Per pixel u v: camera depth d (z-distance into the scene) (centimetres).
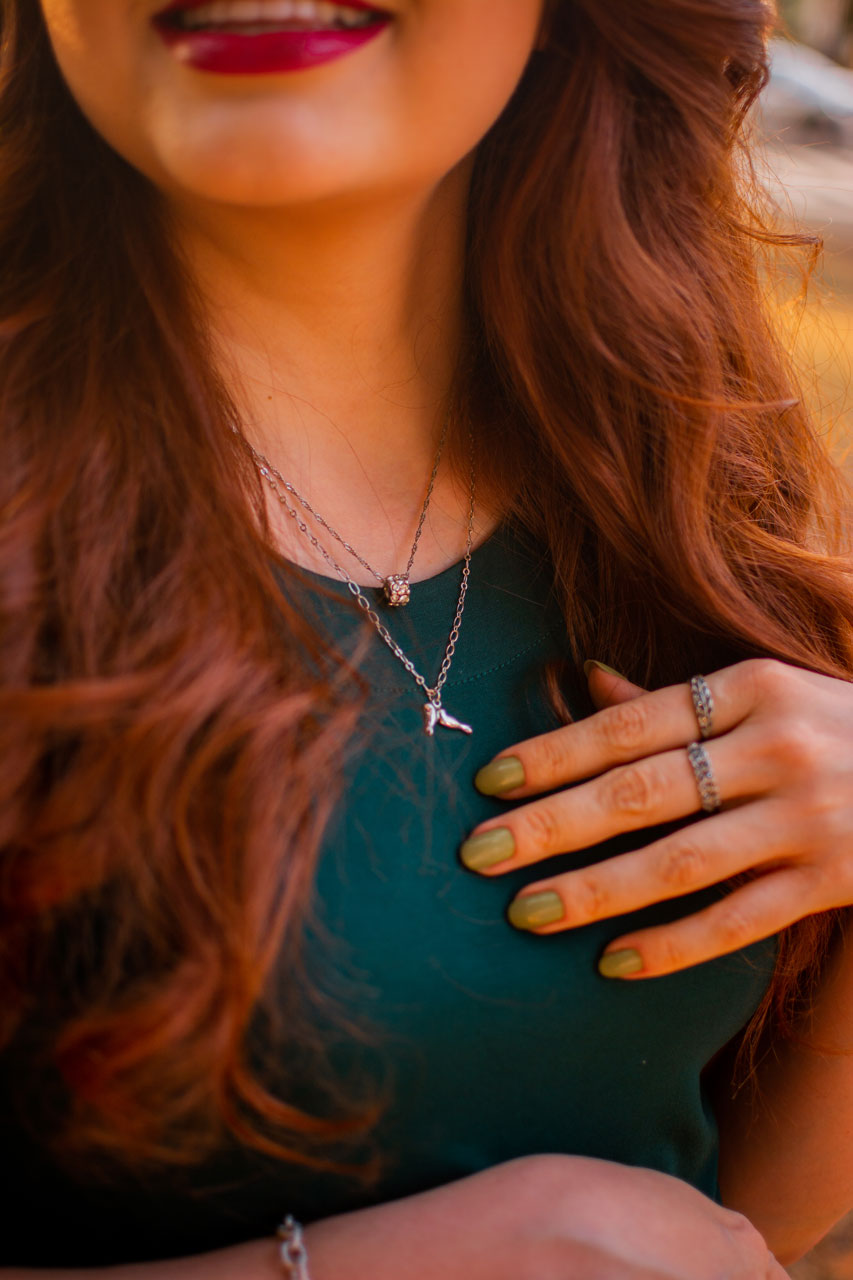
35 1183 51
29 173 55
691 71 60
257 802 50
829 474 69
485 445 61
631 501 61
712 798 55
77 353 53
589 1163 54
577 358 61
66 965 50
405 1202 52
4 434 52
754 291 66
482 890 54
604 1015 55
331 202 54
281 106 50
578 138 60
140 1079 49
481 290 61
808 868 55
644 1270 52
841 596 64
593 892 54
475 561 60
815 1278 90
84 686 49
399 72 51
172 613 51
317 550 58
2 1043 49
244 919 49
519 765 55
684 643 63
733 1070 63
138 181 55
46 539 51
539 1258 51
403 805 54
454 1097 53
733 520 64
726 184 64
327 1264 50
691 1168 60
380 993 52
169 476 53
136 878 50
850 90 367
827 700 57
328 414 59
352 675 54
